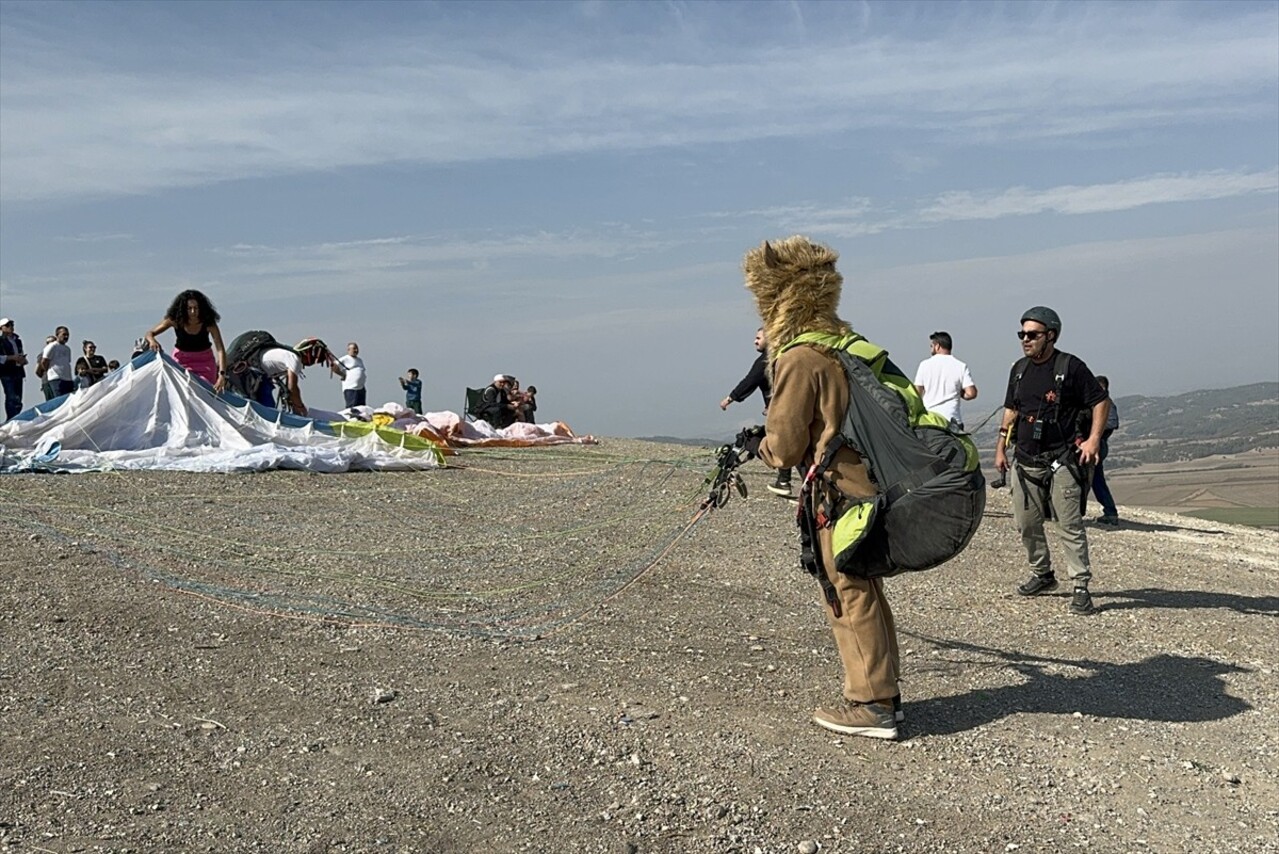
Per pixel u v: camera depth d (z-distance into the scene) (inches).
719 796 170.1
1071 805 175.2
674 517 400.5
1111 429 519.8
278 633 234.8
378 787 166.7
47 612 236.2
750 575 321.4
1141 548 432.1
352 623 245.3
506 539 350.6
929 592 319.6
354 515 374.9
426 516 382.9
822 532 193.3
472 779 171.2
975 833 164.1
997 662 249.3
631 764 179.8
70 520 326.6
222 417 468.8
